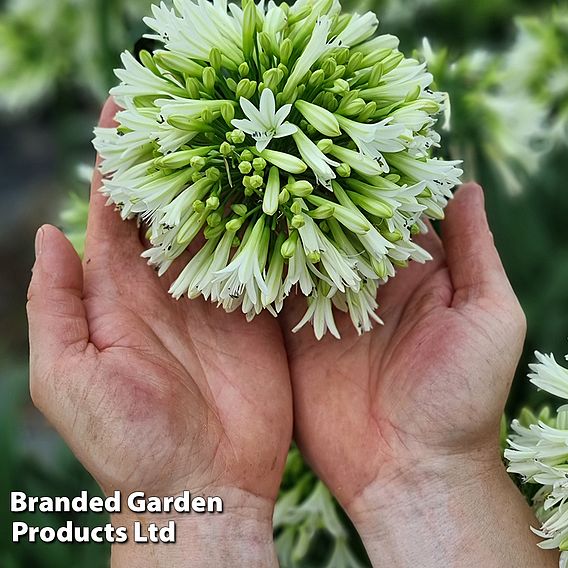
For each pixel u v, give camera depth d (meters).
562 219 0.65
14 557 0.56
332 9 0.36
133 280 0.38
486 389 0.36
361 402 0.39
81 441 0.35
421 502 0.37
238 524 0.36
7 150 1.17
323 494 0.44
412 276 0.41
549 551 0.36
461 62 0.48
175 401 0.35
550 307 0.60
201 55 0.35
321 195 0.36
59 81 0.66
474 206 0.39
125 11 0.57
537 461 0.35
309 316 0.37
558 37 0.55
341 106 0.35
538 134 0.56
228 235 0.35
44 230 0.36
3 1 0.72
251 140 0.35
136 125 0.35
